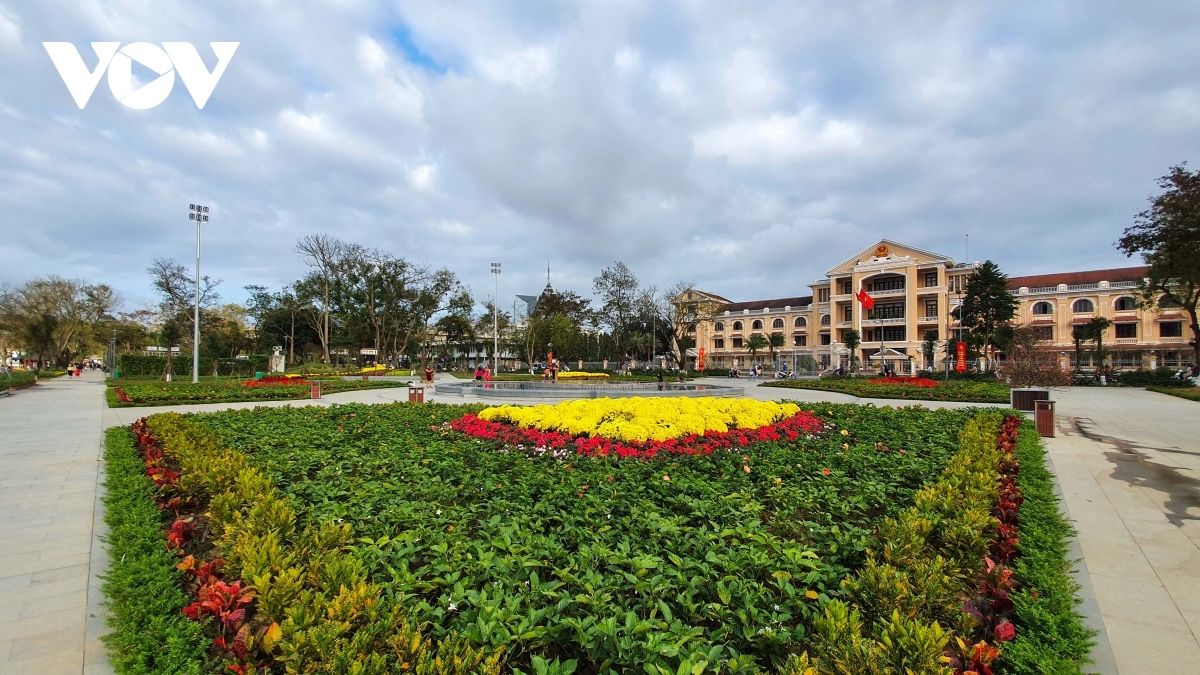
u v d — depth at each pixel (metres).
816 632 2.59
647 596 2.96
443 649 2.27
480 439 7.97
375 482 5.36
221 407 16.08
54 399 18.86
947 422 9.96
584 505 4.55
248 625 2.84
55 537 4.84
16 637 3.21
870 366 50.19
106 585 3.51
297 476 5.86
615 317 52.59
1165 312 44.31
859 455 6.60
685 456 6.59
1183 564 4.22
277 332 56.25
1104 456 8.25
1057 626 2.99
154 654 2.73
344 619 2.49
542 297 66.00
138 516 4.70
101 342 49.16
